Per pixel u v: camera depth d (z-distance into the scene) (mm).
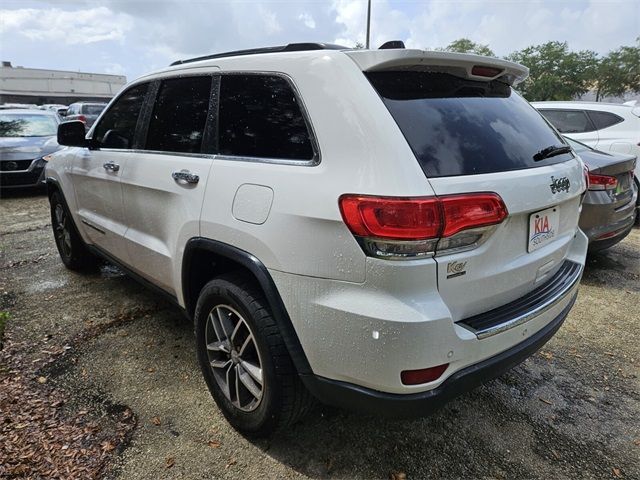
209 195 2260
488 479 2078
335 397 1895
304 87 1964
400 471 2117
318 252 1781
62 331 3320
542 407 2576
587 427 2422
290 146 1985
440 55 1894
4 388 2637
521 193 1882
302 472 2104
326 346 1817
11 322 3443
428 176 1672
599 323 3555
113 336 3260
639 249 5363
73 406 2506
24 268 4633
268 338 2014
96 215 3596
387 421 2445
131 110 3131
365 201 1653
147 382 2736
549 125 2576
